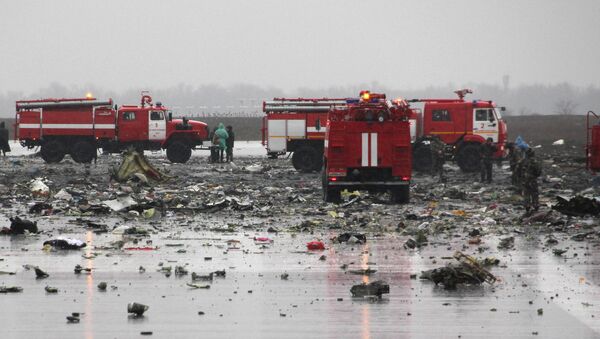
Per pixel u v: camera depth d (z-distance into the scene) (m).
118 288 46.00
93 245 61.00
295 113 142.50
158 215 78.50
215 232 68.25
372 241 63.28
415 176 132.62
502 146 139.25
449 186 112.00
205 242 62.59
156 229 69.94
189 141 161.75
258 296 43.94
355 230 69.62
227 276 49.34
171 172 134.75
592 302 42.50
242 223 73.88
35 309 40.97
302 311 40.59
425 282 47.72
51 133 159.50
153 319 39.03
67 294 44.41
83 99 160.00
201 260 54.72
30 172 134.12
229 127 163.50
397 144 89.44
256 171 138.62
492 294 44.41
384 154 89.44
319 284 47.00
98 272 50.56
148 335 36.25
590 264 53.16
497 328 37.34
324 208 84.50
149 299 43.25
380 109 89.88
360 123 89.31
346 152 89.31
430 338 35.72
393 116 90.12
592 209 77.56
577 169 141.12
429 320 38.78
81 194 95.19
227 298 43.47
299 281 47.84
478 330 37.03
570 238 64.50
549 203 88.81
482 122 138.75
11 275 49.72
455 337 35.91
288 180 123.31
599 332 36.69
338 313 40.16
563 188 108.75
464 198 95.75
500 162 151.62
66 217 78.12
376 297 43.66
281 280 48.12
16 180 118.50
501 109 140.75
